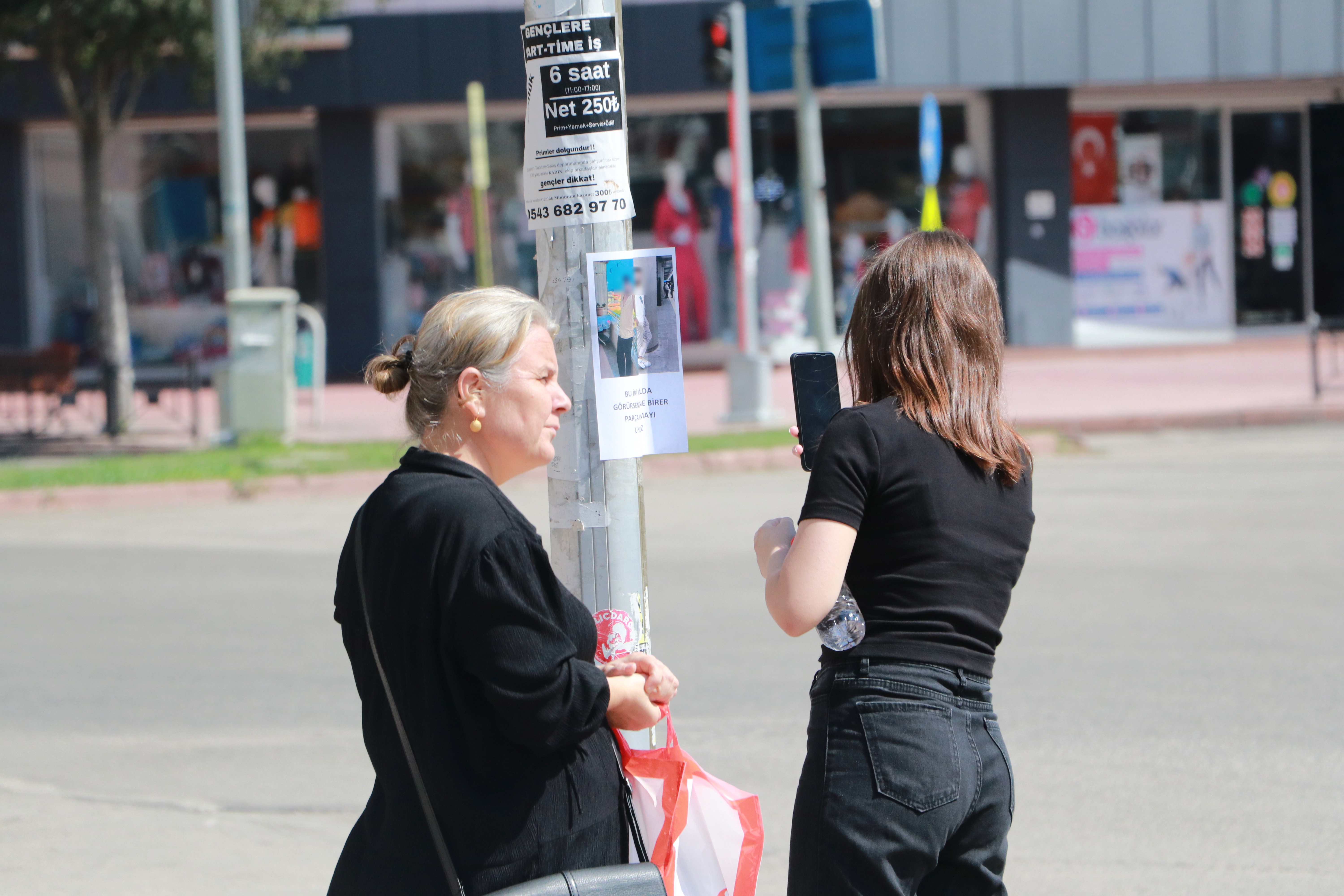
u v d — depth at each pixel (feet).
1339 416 136.05
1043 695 56.29
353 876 21.29
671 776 22.31
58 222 202.90
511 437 21.80
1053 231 204.03
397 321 203.72
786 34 129.08
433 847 20.42
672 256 28.58
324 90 193.06
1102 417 135.85
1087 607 70.59
